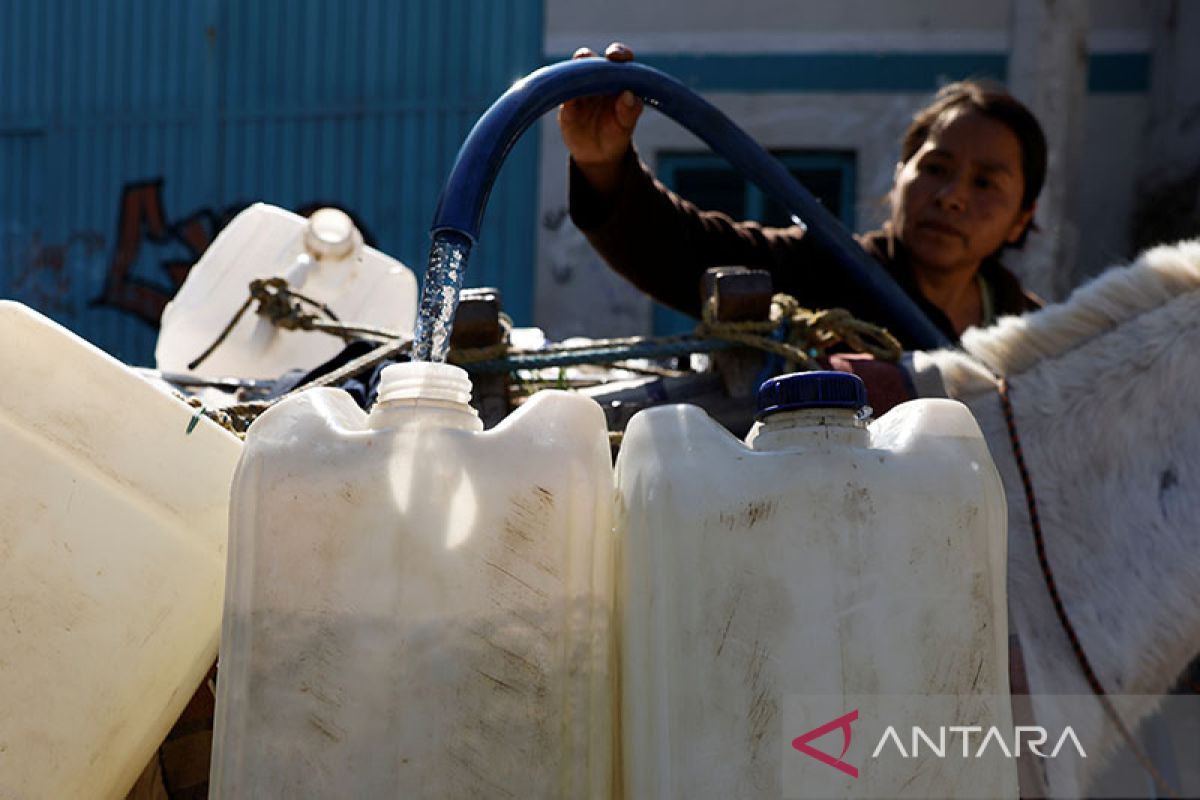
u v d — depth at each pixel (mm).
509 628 1085
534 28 6055
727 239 2338
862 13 5844
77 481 1171
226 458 1221
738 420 1624
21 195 6551
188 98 6367
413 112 6156
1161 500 1678
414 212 6160
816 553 1087
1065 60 5301
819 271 2359
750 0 5898
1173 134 5672
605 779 1108
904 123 5801
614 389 1664
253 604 1092
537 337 2074
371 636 1075
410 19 6156
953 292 2506
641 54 5969
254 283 2121
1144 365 1695
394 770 1058
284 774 1068
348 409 1170
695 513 1095
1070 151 5312
